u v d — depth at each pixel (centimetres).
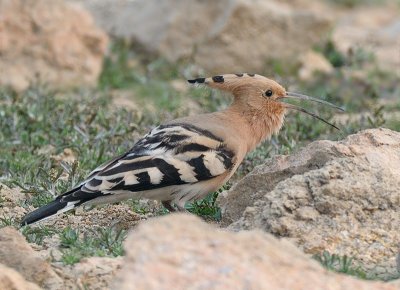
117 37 2189
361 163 1083
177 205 1139
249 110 1203
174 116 1705
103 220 1193
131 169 1096
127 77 2033
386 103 1891
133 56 2152
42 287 958
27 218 1069
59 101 1730
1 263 965
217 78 1218
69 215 1202
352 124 1582
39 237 1100
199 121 1170
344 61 2189
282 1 2614
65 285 959
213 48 2123
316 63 2144
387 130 1155
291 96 1232
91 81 1977
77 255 1013
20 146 1509
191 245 741
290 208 1049
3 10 1933
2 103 1728
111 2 2253
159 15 2172
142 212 1220
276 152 1405
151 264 719
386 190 1056
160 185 1105
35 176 1326
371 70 2136
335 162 1084
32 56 1944
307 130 1562
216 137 1146
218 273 719
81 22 1998
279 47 2139
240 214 1159
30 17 1953
